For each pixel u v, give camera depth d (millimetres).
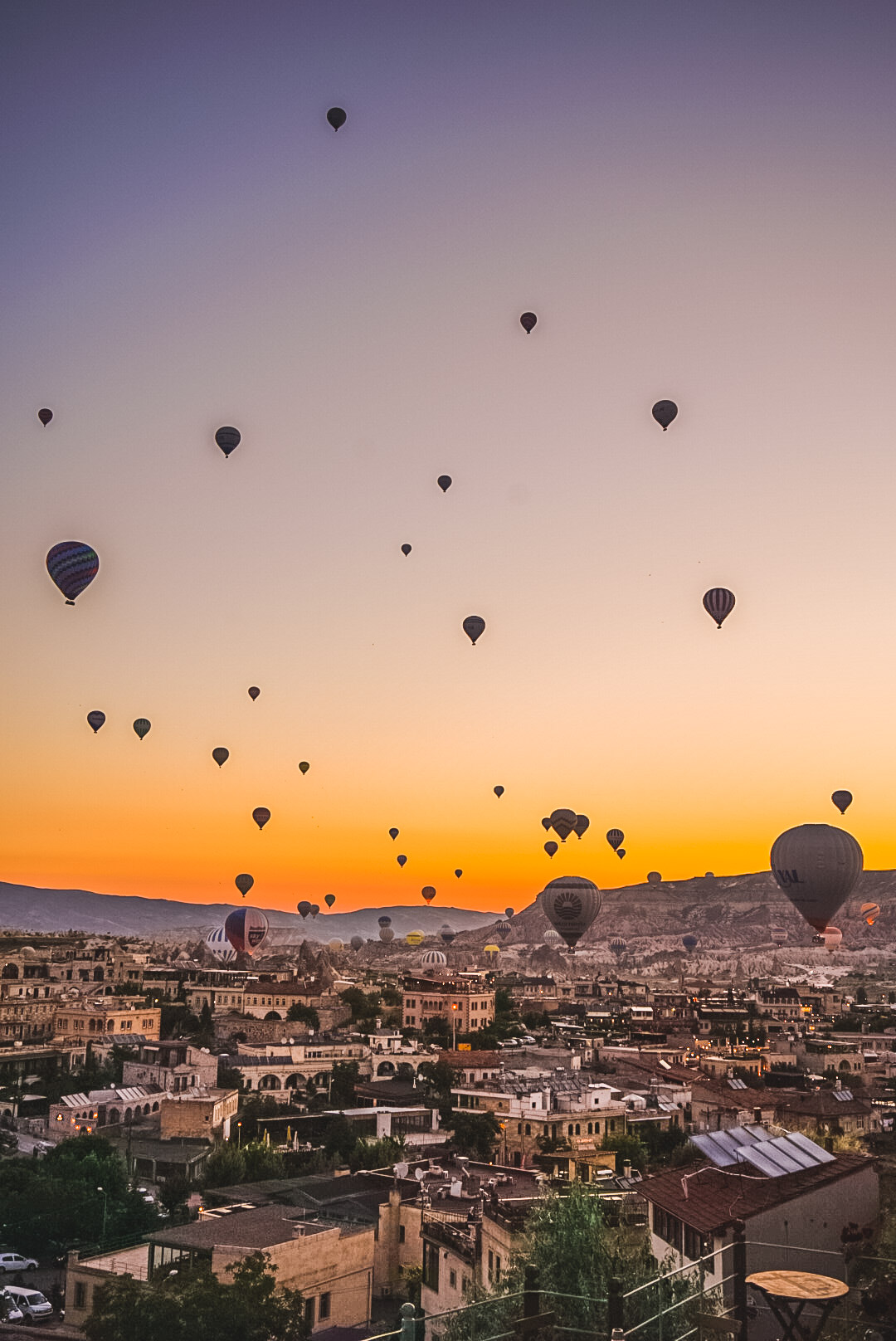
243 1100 160000
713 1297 35906
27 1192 93125
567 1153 114312
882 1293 35500
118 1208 92875
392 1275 74938
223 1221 69125
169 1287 58031
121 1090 151500
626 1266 42469
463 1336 40656
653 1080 166250
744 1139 48469
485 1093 143250
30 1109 161875
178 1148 123938
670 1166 107438
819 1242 42406
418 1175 86375
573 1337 37281
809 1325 37250
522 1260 45031
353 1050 196750
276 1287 60312
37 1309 72500
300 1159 115250
